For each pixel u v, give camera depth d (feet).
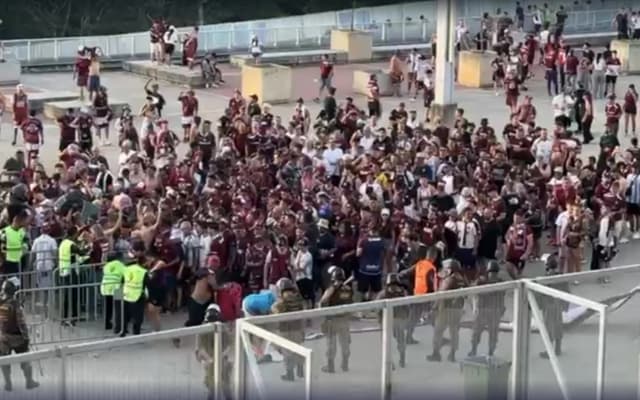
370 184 106.83
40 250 87.56
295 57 189.37
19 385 54.44
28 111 138.51
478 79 179.52
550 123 158.81
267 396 58.18
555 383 64.28
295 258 90.74
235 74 182.91
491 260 94.17
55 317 86.58
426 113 159.22
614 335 64.08
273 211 96.78
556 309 63.77
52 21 248.11
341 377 60.44
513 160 120.16
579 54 196.95
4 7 244.01
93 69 155.02
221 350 58.34
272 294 79.77
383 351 61.16
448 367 62.64
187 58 177.37
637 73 193.06
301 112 137.18
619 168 115.75
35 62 180.65
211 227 90.84
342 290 78.02
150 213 90.99
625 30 207.92
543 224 111.04
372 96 150.61
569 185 110.63
